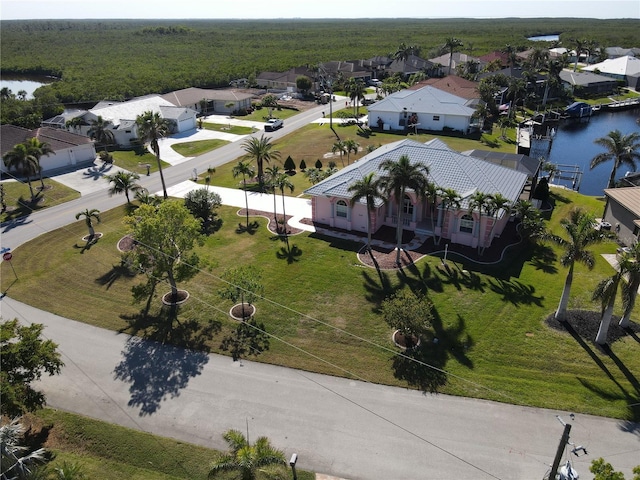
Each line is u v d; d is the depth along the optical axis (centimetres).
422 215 4841
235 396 2766
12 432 2027
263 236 4809
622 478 1741
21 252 4572
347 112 10412
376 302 3628
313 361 3027
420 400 2702
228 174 6762
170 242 3462
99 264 4319
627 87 13500
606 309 2969
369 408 2656
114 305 3694
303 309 3562
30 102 10494
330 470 2291
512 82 10594
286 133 9044
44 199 5869
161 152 7869
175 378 2917
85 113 8331
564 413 2584
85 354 3147
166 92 12975
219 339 3256
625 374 2844
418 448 2398
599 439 2417
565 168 7612
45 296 3844
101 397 2783
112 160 7300
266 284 3916
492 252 4331
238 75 14338
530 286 3784
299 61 17688
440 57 15325
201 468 2308
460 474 2259
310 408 2667
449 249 4409
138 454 2398
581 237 3030
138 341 3266
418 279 3922
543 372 2875
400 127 9069
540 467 2280
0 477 1942
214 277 4047
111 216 5359
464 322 3350
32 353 2438
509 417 2566
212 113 10744
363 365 2981
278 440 2462
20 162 5862
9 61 17812
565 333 3203
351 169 5044
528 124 9700
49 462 2330
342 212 4884
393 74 14325
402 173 3772
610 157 5838
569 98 12150
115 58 18425
